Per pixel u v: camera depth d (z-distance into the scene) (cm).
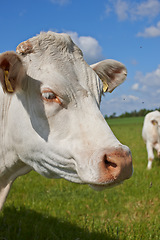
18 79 116
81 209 206
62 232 164
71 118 110
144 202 216
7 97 132
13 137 128
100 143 104
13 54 111
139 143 598
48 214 191
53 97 111
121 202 221
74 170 111
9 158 137
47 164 118
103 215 196
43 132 114
